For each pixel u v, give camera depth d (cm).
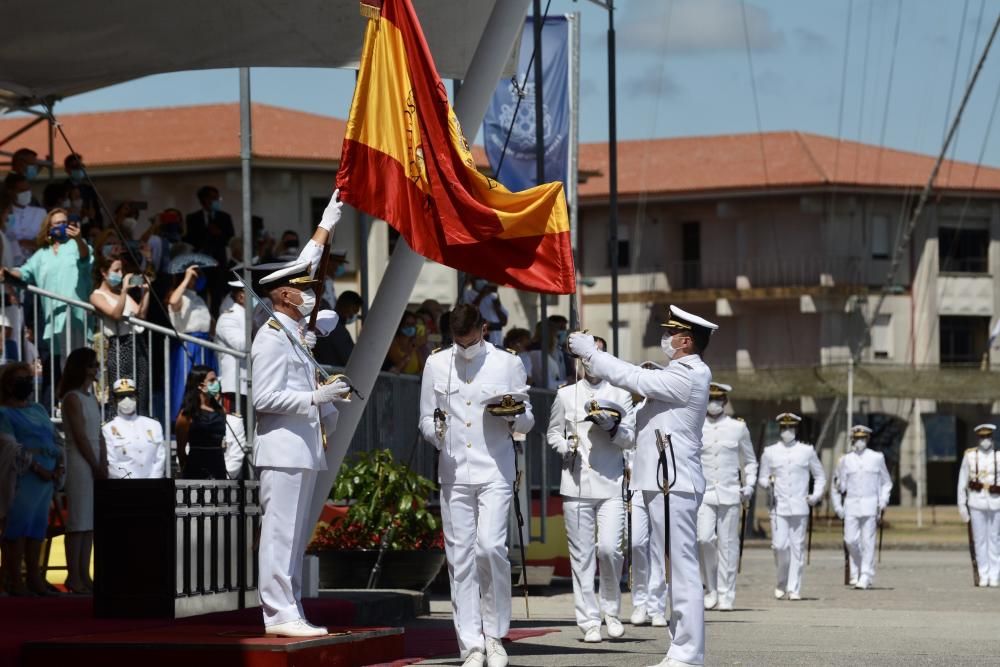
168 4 1820
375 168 1493
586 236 8506
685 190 8325
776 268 8294
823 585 3369
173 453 2114
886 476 3266
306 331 1403
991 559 3403
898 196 8331
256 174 6838
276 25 1889
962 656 1606
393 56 1512
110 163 6800
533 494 2766
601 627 1986
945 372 7331
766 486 2891
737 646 1723
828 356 8200
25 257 2294
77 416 1839
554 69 2964
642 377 1372
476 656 1417
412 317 2627
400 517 2194
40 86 1994
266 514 1362
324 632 1355
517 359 1471
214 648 1257
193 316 2227
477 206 1505
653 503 1389
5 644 1280
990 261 8456
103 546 1515
